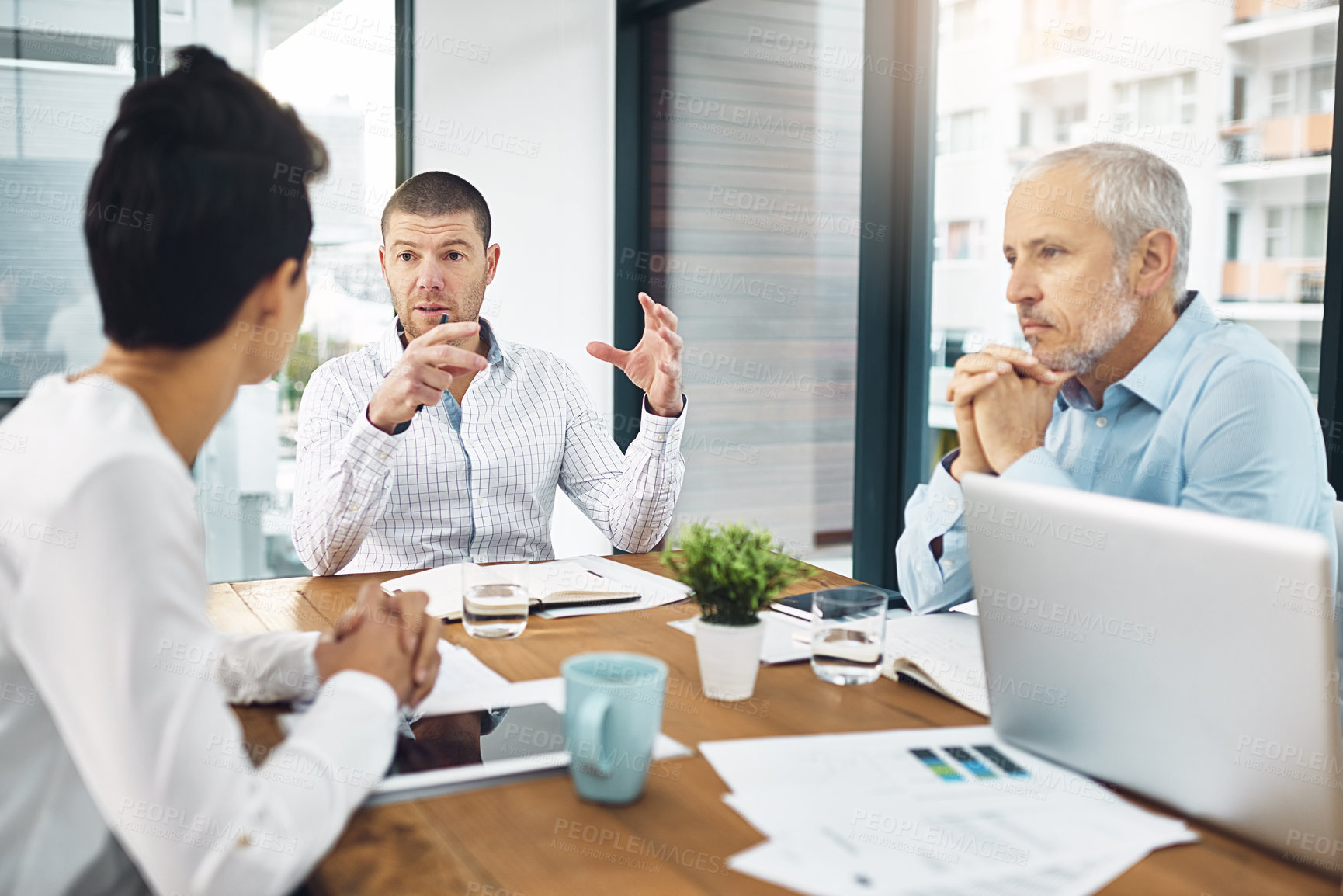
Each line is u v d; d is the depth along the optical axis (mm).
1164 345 1670
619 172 3553
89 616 664
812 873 703
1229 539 708
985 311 2391
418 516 1925
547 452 2037
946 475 1743
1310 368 1728
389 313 3301
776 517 3031
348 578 1593
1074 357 1749
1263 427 1515
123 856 778
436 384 1611
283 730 948
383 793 838
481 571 1259
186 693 677
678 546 1075
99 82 2826
